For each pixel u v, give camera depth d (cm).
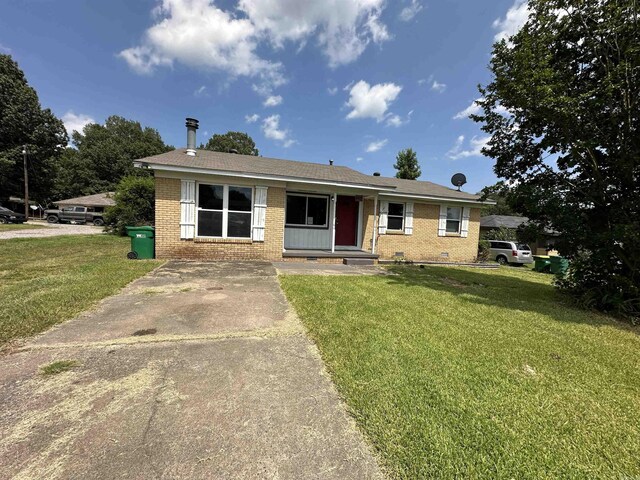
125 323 344
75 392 208
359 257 964
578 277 588
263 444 168
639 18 485
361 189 966
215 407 200
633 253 521
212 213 841
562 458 171
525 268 1297
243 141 5184
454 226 1282
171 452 159
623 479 159
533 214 612
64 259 761
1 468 144
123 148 4359
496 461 165
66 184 4094
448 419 199
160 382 227
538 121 598
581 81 581
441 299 545
